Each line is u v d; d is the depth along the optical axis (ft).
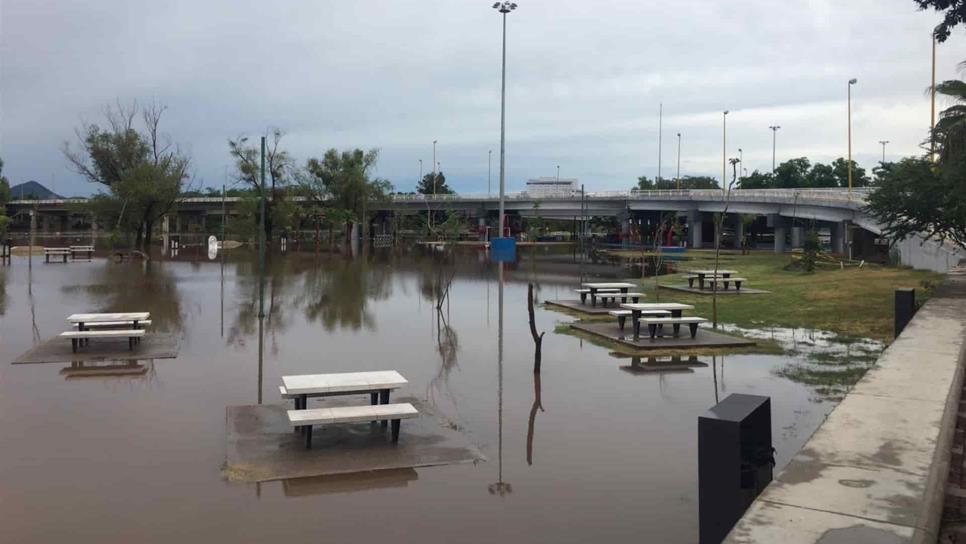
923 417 19.67
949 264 97.40
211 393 36.81
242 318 65.16
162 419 31.96
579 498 23.09
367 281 105.40
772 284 98.58
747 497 16.24
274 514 21.85
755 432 16.90
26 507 22.25
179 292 88.53
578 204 290.15
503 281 108.47
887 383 23.73
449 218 268.62
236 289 92.32
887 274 100.58
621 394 36.91
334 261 158.51
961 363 27.71
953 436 21.11
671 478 24.84
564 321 63.93
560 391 37.58
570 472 25.43
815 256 134.31
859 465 15.84
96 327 55.98
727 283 92.27
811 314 65.51
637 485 24.20
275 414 32.35
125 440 28.94
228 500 22.88
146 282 102.89
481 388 38.29
